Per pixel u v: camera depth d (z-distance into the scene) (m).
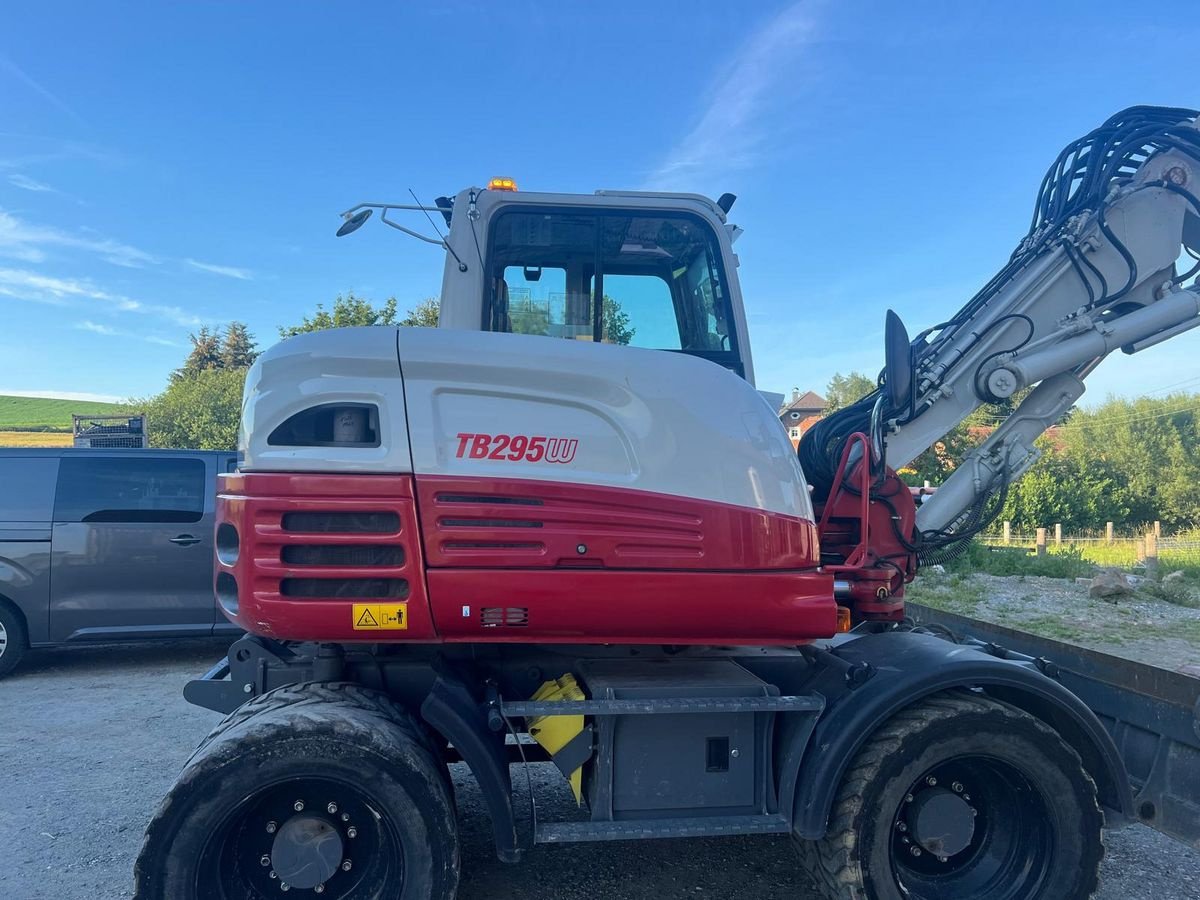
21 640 6.86
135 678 7.08
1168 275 4.00
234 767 2.67
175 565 7.02
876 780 2.95
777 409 3.64
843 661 3.20
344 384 2.85
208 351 50.12
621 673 3.23
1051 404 4.08
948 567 11.30
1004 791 3.18
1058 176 4.07
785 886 3.65
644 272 3.81
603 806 2.97
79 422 15.33
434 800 2.79
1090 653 3.64
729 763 3.04
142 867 2.64
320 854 2.81
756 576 3.01
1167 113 3.95
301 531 2.80
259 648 3.38
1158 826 3.28
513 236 3.76
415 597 2.83
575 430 2.93
